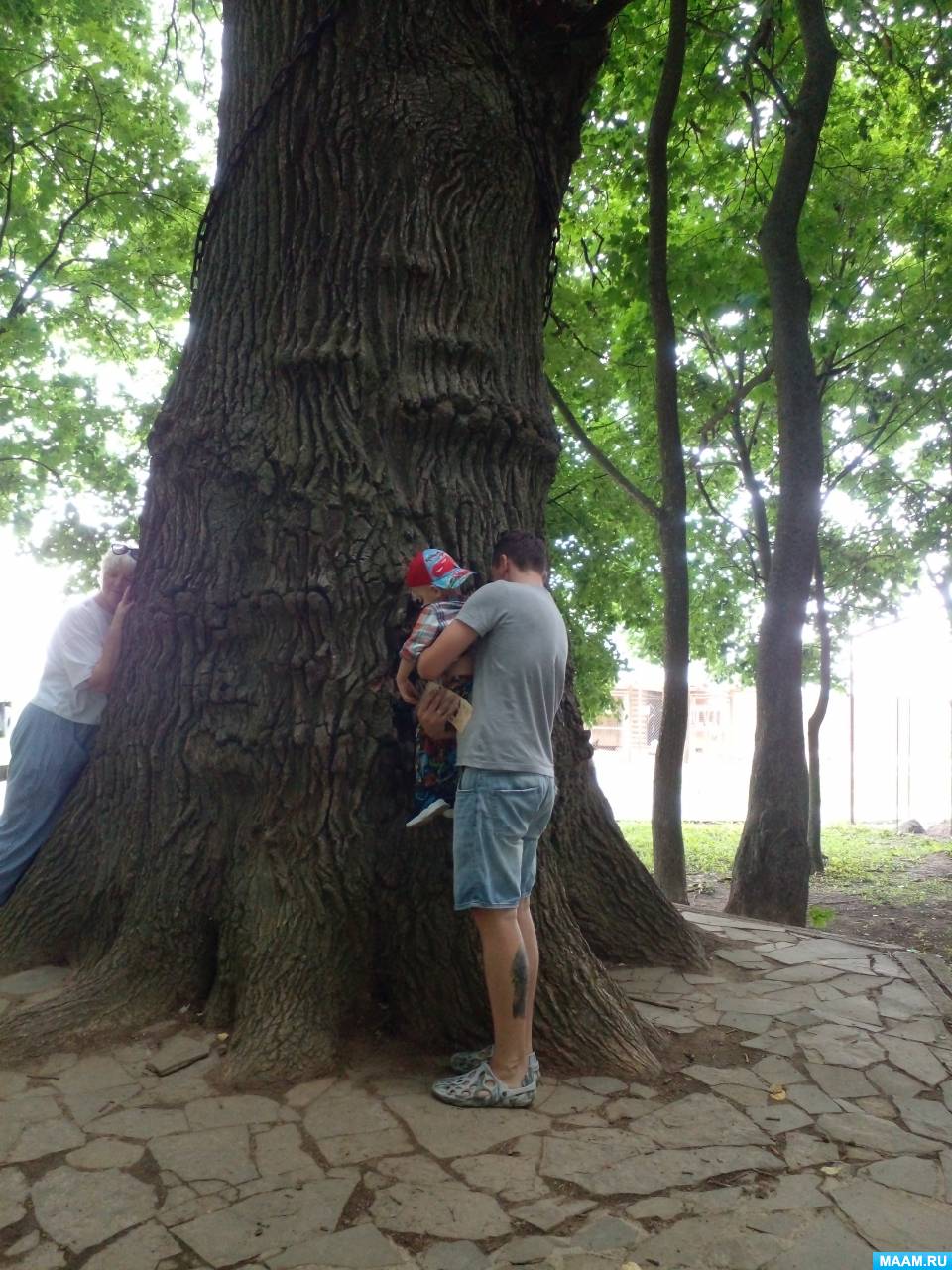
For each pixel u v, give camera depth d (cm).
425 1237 241
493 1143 289
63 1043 345
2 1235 241
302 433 381
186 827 385
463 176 400
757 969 479
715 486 1464
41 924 405
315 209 395
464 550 384
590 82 447
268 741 369
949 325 1071
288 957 351
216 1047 345
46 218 1191
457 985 363
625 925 482
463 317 399
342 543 370
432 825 373
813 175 1015
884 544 1391
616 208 1107
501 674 317
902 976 471
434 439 388
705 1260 234
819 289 981
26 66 1062
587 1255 235
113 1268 228
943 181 1041
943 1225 251
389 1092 321
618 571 1198
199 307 424
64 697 433
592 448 923
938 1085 341
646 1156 284
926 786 2134
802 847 727
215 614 384
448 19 400
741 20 806
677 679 775
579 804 483
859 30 882
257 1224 245
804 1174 276
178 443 404
